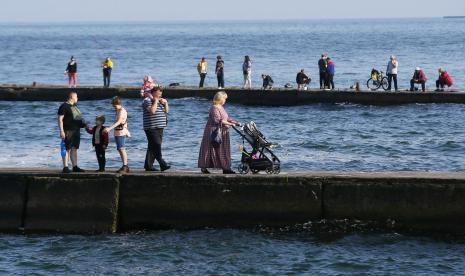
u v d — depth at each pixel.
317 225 33.69
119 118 35.31
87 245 32.66
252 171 36.12
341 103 85.31
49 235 33.94
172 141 63.62
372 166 52.28
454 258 31.11
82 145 59.41
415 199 33.25
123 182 34.16
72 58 93.50
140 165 50.81
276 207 33.84
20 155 55.56
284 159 54.62
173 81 136.12
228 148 35.38
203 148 35.38
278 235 33.56
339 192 33.59
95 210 34.00
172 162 52.84
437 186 33.09
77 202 34.00
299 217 33.81
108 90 90.56
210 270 30.05
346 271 29.97
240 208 33.94
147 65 187.12
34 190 34.12
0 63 197.38
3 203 34.16
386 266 30.38
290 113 81.06
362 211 33.56
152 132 36.47
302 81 89.25
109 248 32.31
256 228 34.03
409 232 33.41
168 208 34.16
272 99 86.62
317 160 54.38
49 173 34.38
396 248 32.12
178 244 32.62
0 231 34.25
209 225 34.19
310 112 81.50
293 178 33.72
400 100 84.12
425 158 55.75
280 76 144.75
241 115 79.88
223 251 31.89
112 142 59.91
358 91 85.00
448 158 55.72
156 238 33.34
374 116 77.88
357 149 59.62
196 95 88.94
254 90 87.06
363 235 33.31
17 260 31.16
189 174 34.44
